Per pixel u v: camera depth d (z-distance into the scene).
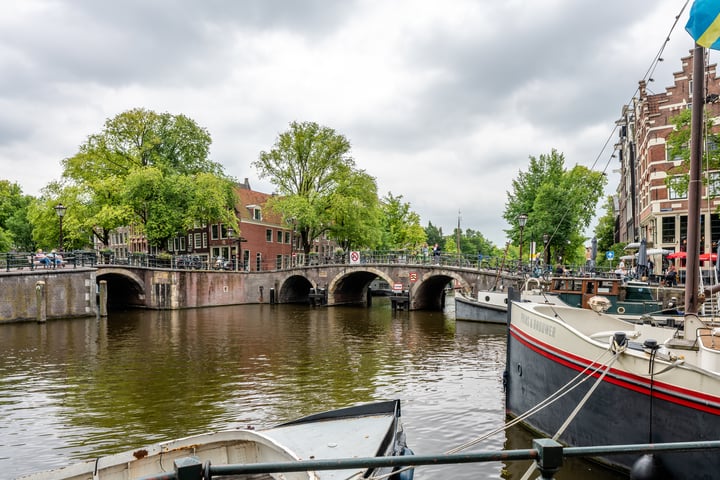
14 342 20.03
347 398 11.73
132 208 35.00
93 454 8.59
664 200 28.12
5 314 25.77
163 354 17.41
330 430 7.37
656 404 6.25
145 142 37.56
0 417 10.48
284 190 41.59
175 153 39.38
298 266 40.22
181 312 33.47
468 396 11.84
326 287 38.81
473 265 32.84
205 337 21.55
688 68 27.80
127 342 20.08
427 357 16.89
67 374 14.35
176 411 10.82
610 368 6.84
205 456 6.14
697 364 6.97
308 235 43.75
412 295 34.41
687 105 27.67
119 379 13.70
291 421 7.75
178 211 36.31
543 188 34.03
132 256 35.88
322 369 14.91
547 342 8.21
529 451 2.47
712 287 8.05
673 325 10.09
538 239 34.09
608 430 6.89
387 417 7.86
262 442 6.14
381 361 16.19
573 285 17.23
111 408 11.08
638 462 6.36
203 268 39.12
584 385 7.31
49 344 19.58
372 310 35.31
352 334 22.55
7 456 8.52
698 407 5.79
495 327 25.19
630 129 39.44
